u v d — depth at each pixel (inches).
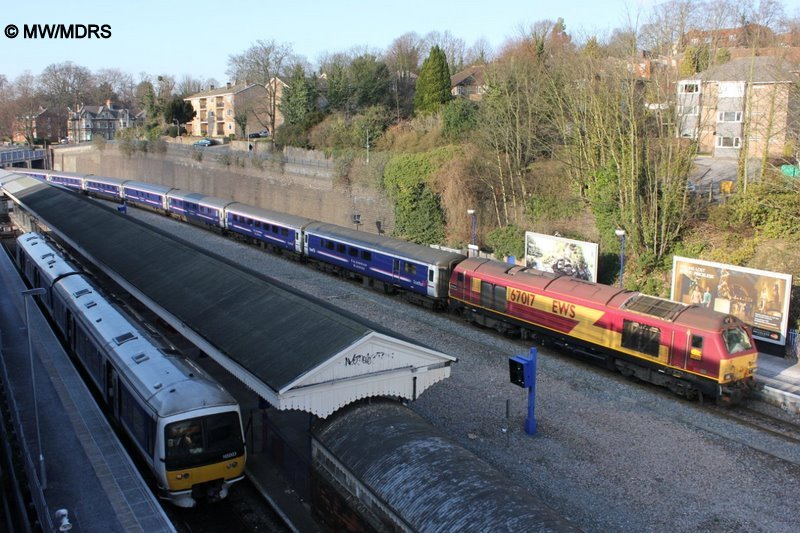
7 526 533.3
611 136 1231.5
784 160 1304.1
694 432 679.1
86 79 5403.5
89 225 1391.5
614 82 1254.3
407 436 483.5
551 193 1425.9
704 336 741.9
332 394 537.3
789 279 871.7
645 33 1296.8
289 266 1537.9
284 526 542.0
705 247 1122.7
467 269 1079.6
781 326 884.0
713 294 952.9
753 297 909.2
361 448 480.7
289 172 2092.8
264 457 633.0
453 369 850.8
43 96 5068.9
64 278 995.9
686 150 1168.2
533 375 657.6
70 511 537.6
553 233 1342.3
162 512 534.9
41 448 633.0
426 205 1573.6
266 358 585.6
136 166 2982.3
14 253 1736.0
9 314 1117.7
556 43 1984.5
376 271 1302.9
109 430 685.9
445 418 703.1
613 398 767.1
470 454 465.7
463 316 1118.4
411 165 1604.3
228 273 860.6
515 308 989.2
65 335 927.0
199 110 3779.5
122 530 513.3
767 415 735.7
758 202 1069.1
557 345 930.1
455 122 1749.5
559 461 615.5
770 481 582.2
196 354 905.5
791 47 1419.8
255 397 759.7
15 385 808.9
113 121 4945.9
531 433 666.8
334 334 571.5
